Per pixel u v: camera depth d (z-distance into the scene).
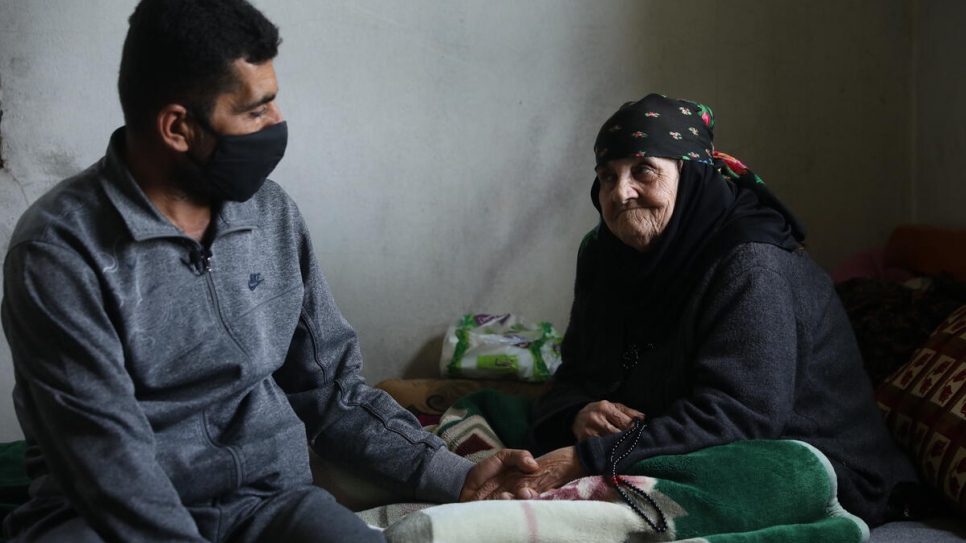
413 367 3.35
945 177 3.37
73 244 1.54
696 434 2.00
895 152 3.58
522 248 3.38
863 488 2.19
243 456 1.71
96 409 1.48
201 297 1.67
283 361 1.84
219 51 1.54
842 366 2.28
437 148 3.26
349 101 3.15
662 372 2.23
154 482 1.49
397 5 3.15
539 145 3.34
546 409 2.39
